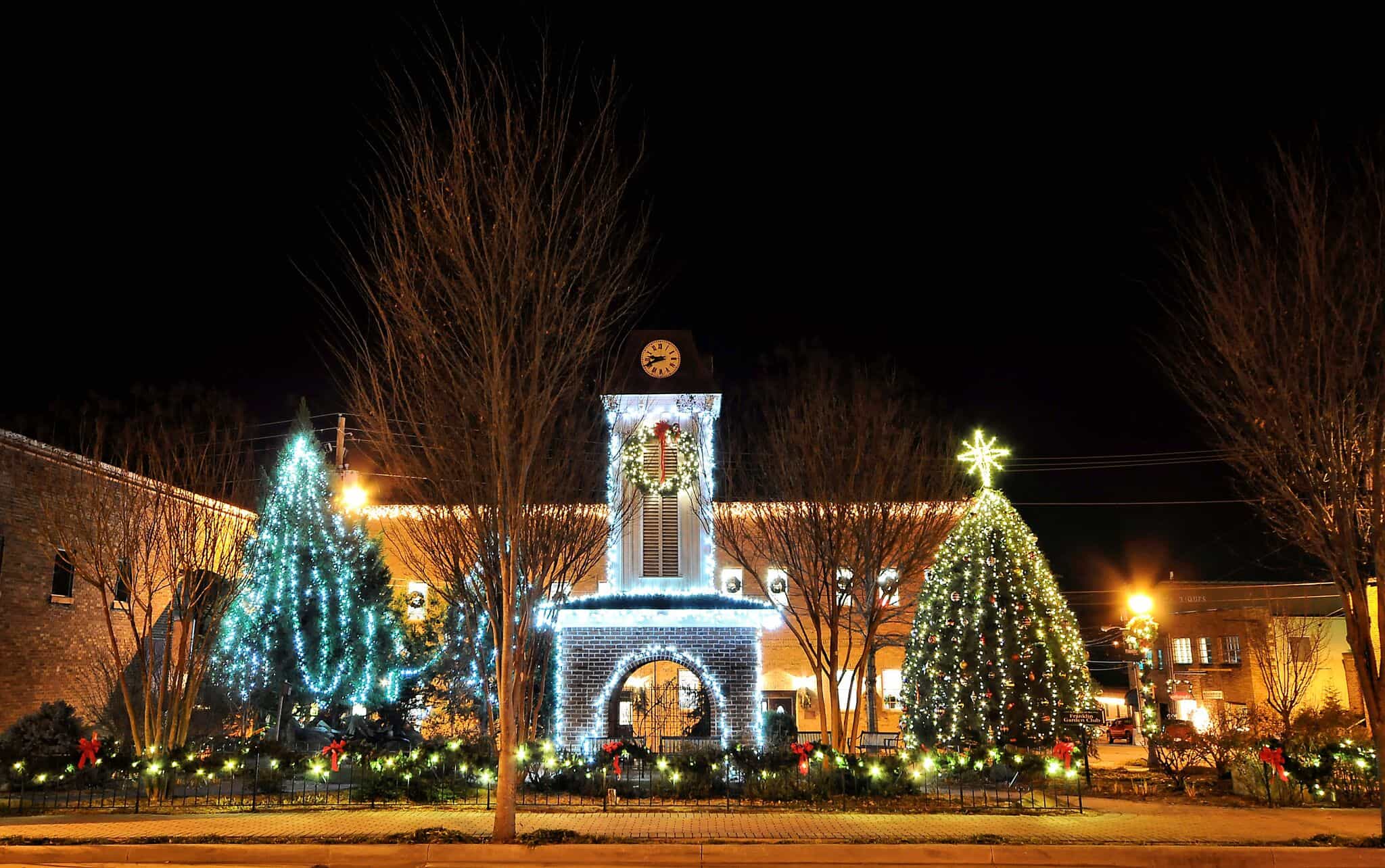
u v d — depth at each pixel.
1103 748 35.31
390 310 12.38
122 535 19.09
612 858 11.08
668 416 23.31
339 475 26.81
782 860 11.10
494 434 11.70
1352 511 11.59
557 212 12.01
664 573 23.11
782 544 20.81
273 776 16.28
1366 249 11.48
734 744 18.44
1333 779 16.58
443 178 11.98
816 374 20.08
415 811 14.33
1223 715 24.81
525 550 13.17
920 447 20.42
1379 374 11.38
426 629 27.17
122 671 17.95
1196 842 11.62
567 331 12.12
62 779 16.34
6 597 21.34
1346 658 36.56
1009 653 20.11
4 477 21.42
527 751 16.78
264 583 23.28
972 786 17.52
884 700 31.75
